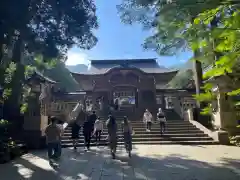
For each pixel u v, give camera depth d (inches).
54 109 839.1
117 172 276.4
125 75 1023.0
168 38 105.1
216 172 272.5
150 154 402.3
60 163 335.3
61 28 468.4
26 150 450.6
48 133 332.5
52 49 443.5
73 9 441.4
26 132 508.7
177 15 97.3
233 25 81.1
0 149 362.3
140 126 657.6
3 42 385.1
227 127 584.1
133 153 413.4
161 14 99.2
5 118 527.8
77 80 1158.3
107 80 1017.5
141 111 957.2
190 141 549.3
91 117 498.9
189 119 722.8
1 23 360.2
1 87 508.4
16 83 489.7
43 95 593.3
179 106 951.0
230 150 443.5
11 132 511.8
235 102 160.4
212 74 91.8
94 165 318.3
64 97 922.1
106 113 922.1
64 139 561.3
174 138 566.9
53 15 435.8
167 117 900.6
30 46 435.2
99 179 246.5
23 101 582.9
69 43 474.9
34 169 300.0
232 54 84.9
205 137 568.4
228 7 90.4
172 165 313.0
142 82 1007.0
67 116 787.4
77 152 434.3
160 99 1115.9
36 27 441.1
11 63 542.0
